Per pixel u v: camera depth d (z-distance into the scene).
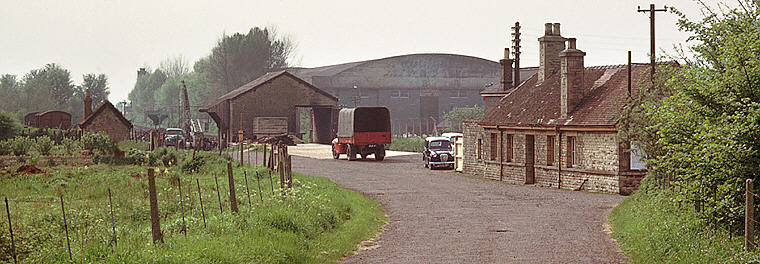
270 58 182.50
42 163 59.91
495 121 59.94
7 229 20.41
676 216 25.41
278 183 41.12
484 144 61.56
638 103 38.19
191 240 21.02
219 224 24.23
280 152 53.09
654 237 23.45
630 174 46.81
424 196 44.97
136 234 22.11
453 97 167.25
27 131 98.50
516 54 75.88
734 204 21.72
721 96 21.86
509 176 57.50
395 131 162.62
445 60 166.88
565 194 47.06
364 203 39.56
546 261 22.42
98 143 73.62
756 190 21.20
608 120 47.66
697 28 24.31
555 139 52.66
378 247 25.70
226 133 118.62
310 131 134.25
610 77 54.31
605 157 48.16
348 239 26.86
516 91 64.38
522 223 32.28
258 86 122.56
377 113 81.31
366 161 80.69
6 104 188.62
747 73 21.42
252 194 36.84
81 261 17.98
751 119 20.36
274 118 121.69
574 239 27.31
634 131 35.94
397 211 37.31
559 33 62.28
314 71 178.88
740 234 22.28
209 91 185.75
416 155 92.00
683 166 23.38
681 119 22.69
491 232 29.38
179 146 106.75
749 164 20.91
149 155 65.06
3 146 70.38
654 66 40.06
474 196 45.19
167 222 25.92
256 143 115.69
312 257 22.94
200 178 49.72
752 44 21.38
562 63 52.84
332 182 50.34
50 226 24.16
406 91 164.62
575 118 51.09
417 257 23.41
